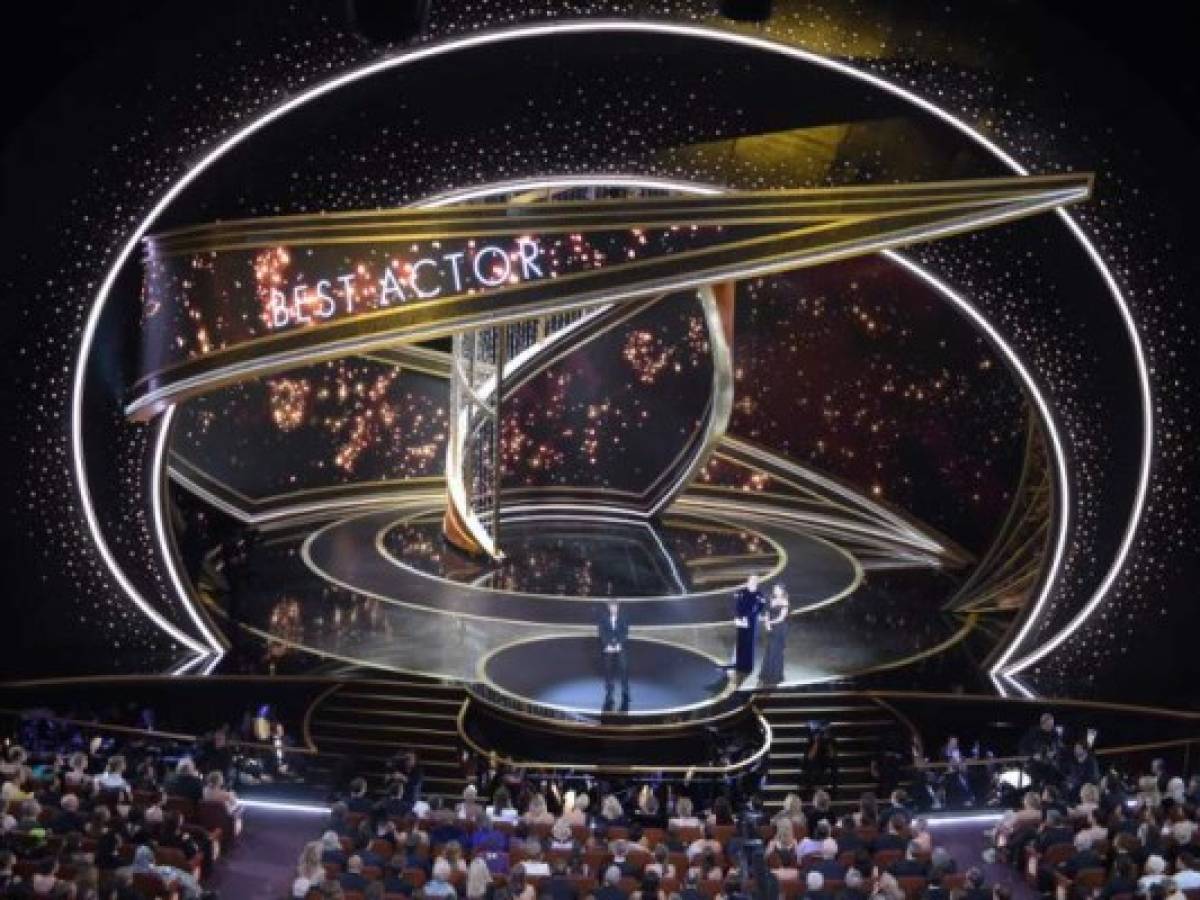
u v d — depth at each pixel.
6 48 26.11
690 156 29.36
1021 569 32.34
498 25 26.81
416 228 26.28
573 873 18.77
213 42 26.27
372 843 19.08
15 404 27.50
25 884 16.09
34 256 26.94
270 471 35.03
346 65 26.91
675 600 30.62
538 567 32.38
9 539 27.80
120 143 26.67
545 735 25.23
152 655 28.00
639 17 26.80
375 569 31.80
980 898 17.47
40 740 23.91
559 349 35.22
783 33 26.95
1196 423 28.75
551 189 30.72
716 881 18.14
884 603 31.34
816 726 25.20
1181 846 18.69
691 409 35.72
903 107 28.23
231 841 20.98
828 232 25.58
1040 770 23.44
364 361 35.62
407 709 26.69
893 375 35.06
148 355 27.20
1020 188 25.17
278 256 26.58
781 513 36.50
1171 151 27.00
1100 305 28.72
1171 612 29.27
